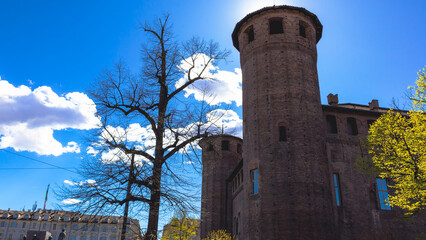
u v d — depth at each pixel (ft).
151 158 49.83
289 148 84.69
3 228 257.14
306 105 90.43
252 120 92.94
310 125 88.43
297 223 76.84
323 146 88.94
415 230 86.02
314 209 78.54
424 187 58.70
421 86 63.26
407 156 63.10
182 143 50.49
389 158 65.36
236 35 113.70
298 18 101.81
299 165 82.74
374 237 83.35
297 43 97.86
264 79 94.58
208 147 57.98
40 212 271.49
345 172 89.45
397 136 67.15
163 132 50.96
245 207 89.10
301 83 92.73
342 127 95.71
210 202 149.18
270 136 87.30
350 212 84.69
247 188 88.89
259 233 79.97
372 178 90.53
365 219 84.84
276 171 82.94
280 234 76.84
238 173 132.16
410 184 62.80
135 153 49.11
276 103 90.48
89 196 42.86
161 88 55.62
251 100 95.50
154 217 46.78
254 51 100.01
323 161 86.48
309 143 85.76
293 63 94.79
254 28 103.45
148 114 52.29
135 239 46.85
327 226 78.48
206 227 146.00
